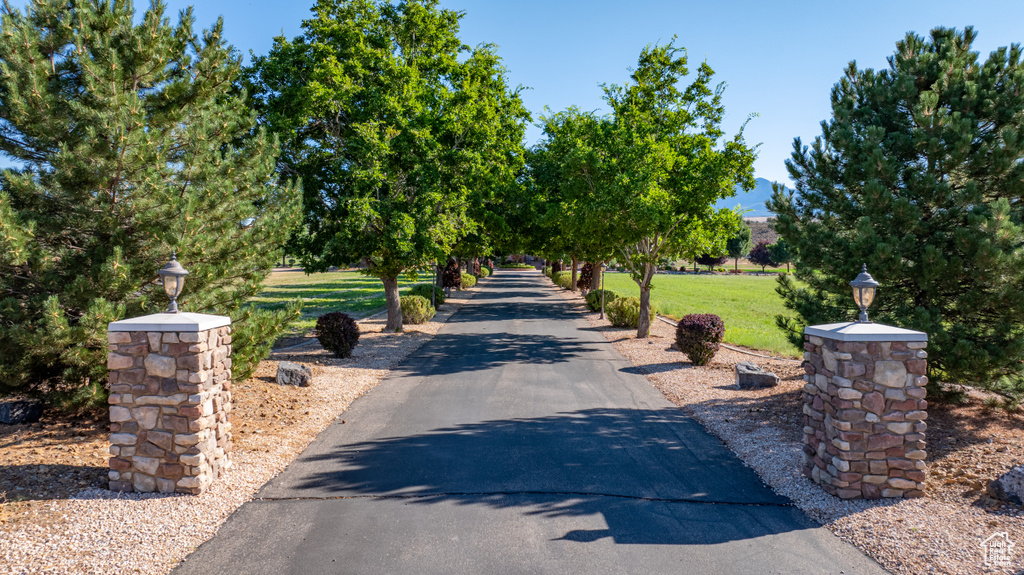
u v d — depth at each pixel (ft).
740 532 18.53
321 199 58.08
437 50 67.56
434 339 62.18
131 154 25.39
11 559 15.87
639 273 62.95
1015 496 19.25
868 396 20.52
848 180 32.81
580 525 18.93
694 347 46.29
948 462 23.45
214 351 22.15
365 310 95.20
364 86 59.57
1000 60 30.91
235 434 27.48
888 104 33.04
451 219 62.08
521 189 78.95
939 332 28.12
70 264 25.98
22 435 25.36
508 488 21.95
